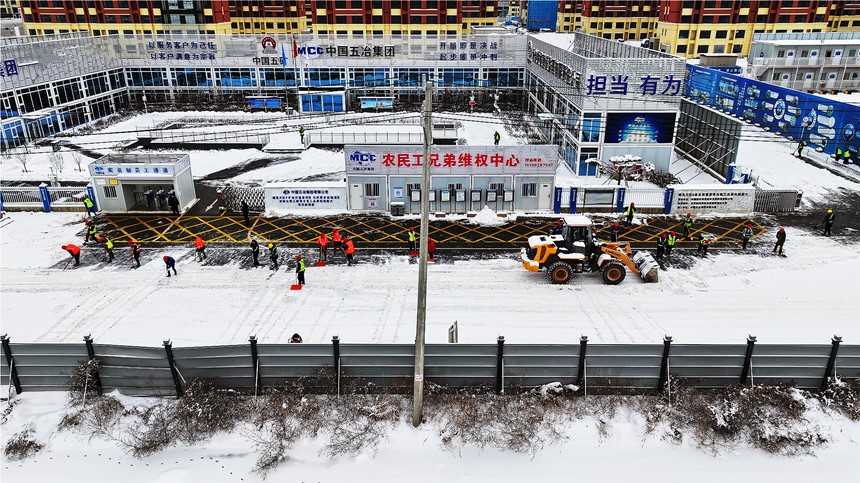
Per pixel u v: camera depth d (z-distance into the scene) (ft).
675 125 116.88
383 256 83.30
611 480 42.01
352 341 61.00
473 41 190.08
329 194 100.17
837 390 48.42
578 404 48.37
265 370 49.19
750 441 44.75
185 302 70.13
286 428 45.52
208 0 221.25
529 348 48.39
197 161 134.31
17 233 91.50
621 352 48.29
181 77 192.75
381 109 189.06
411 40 190.29
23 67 148.56
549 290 73.20
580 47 179.83
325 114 183.11
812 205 103.14
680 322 65.26
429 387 49.19
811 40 198.49
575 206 100.89
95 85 176.55
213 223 95.91
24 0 221.87
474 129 165.48
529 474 42.55
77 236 90.53
